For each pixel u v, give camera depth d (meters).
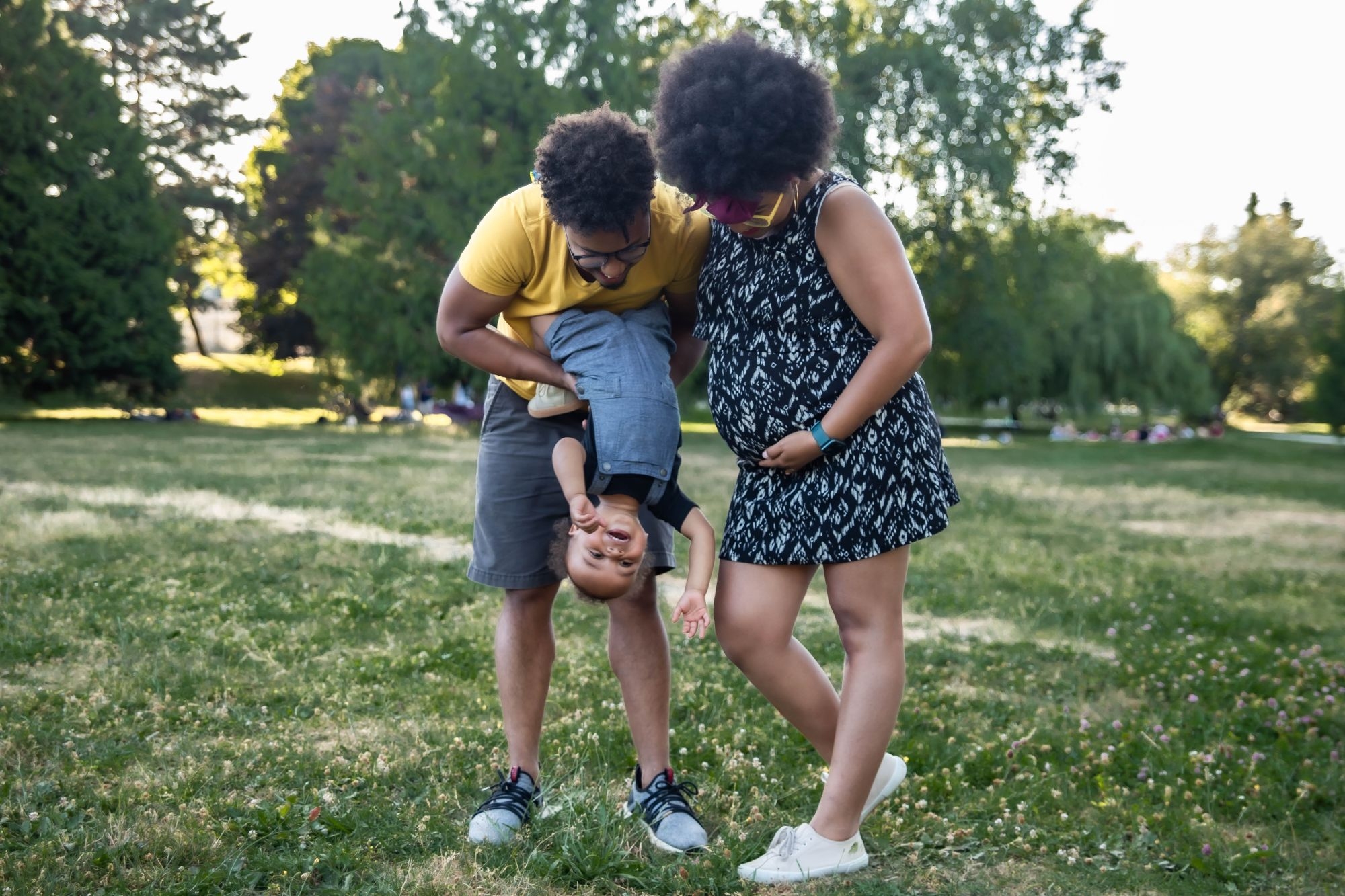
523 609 2.95
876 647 2.66
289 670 4.26
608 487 2.63
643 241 2.54
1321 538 10.56
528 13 26.67
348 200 27.89
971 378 34.12
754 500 2.69
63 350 27.48
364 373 27.56
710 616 5.71
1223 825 3.11
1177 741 3.76
